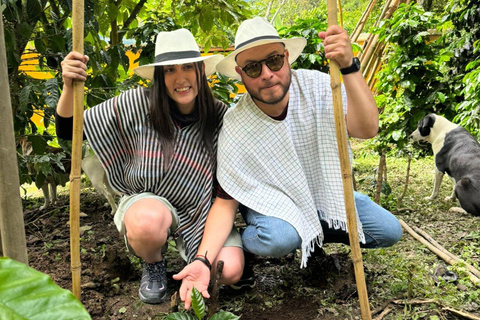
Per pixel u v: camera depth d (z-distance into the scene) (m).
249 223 2.18
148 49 3.35
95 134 2.07
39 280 0.76
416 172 5.02
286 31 3.50
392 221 2.22
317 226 2.09
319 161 2.08
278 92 1.88
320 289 2.29
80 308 0.75
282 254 2.04
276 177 2.06
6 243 1.22
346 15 11.41
